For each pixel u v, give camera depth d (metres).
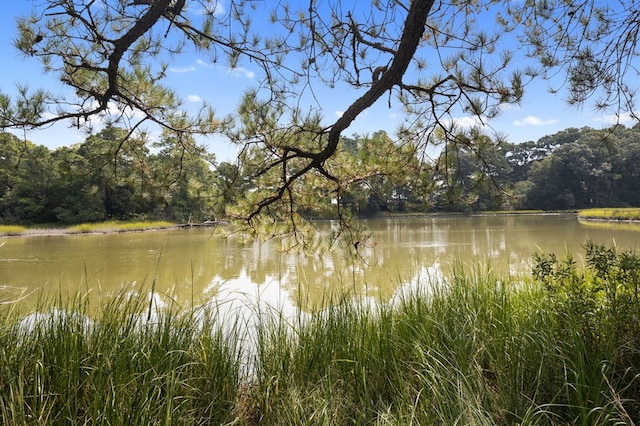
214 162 3.00
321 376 2.53
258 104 2.73
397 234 20.03
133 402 1.98
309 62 2.66
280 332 2.90
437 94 2.60
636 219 26.14
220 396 2.38
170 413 1.86
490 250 13.30
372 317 3.01
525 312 2.78
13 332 2.28
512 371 2.25
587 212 32.91
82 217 25.61
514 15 2.88
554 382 2.16
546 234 18.81
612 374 2.01
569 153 41.59
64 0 2.27
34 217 27.02
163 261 12.39
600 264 2.40
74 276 10.05
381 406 2.22
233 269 10.54
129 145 2.94
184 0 2.43
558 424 1.97
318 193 3.22
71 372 2.00
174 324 2.61
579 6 2.64
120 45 2.29
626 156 39.12
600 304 2.40
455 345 2.43
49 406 1.87
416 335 2.71
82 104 2.60
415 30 2.20
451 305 2.99
